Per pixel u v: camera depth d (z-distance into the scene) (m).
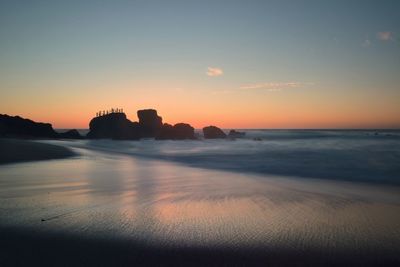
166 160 32.97
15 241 8.30
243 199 13.56
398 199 13.88
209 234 8.98
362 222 10.35
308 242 8.50
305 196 14.34
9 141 44.44
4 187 15.41
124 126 103.31
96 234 8.84
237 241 8.48
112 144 66.00
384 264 7.35
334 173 22.23
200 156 37.44
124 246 8.05
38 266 6.93
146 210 11.46
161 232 9.09
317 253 7.83
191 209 11.70
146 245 8.14
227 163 29.47
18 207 11.58
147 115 109.25
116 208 11.67
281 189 16.09
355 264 7.33
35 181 17.16
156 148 53.34
